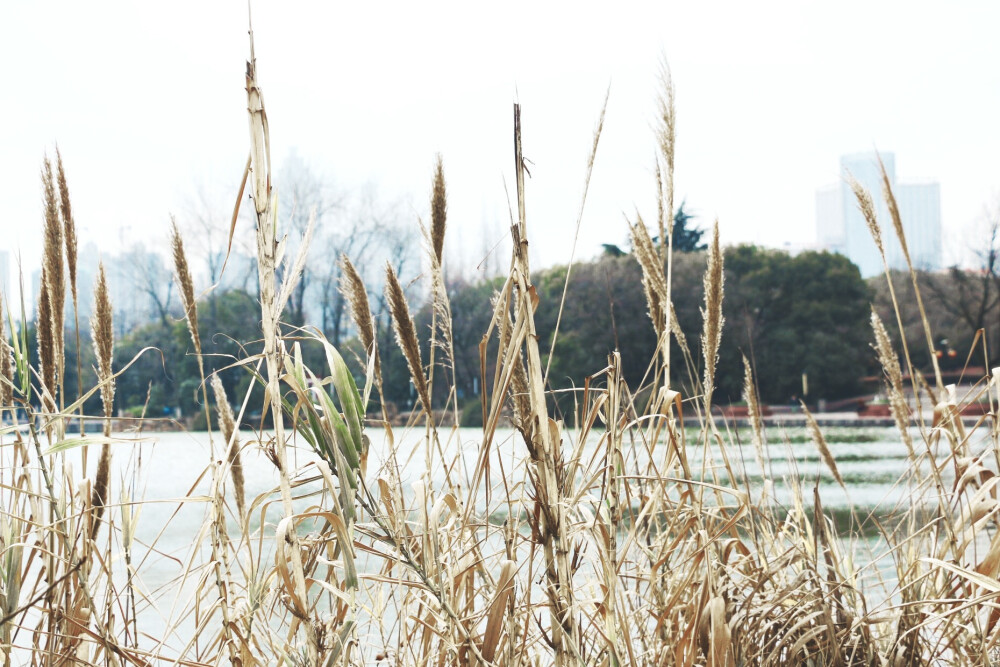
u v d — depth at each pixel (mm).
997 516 2455
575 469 2059
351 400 1904
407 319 2199
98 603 2510
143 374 23406
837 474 3076
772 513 2898
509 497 2156
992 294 34656
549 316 26266
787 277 40000
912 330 37125
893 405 3137
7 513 2066
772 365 39938
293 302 31594
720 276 2854
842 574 2756
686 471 2334
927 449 2844
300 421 1852
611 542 2059
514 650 2088
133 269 35781
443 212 2486
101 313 2430
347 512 1813
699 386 3023
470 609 2260
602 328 25484
